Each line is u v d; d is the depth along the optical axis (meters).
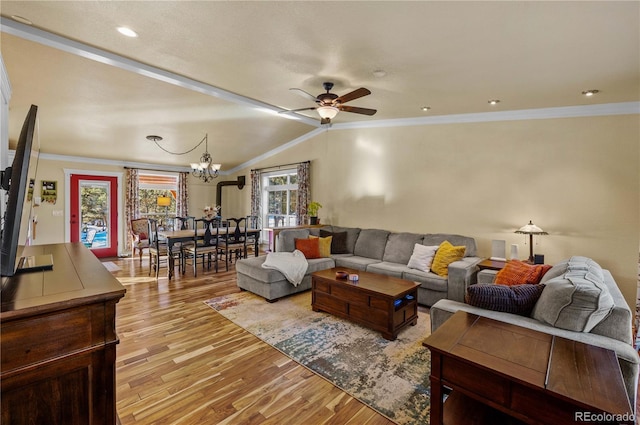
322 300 3.49
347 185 5.78
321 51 2.63
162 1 2.00
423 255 4.04
